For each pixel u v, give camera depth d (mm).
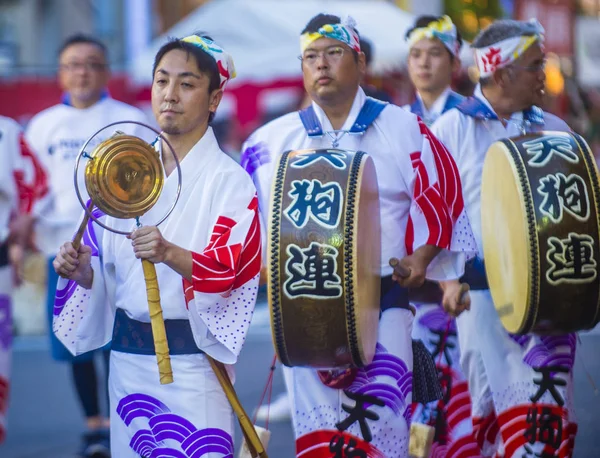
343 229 10141
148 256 9508
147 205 9711
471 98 13188
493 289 12430
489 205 12430
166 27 48094
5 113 28422
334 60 11391
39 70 28734
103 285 10406
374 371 11109
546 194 11297
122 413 10180
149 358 10078
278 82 30141
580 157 11453
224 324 9992
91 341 10500
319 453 11148
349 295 10117
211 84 10305
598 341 23797
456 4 33125
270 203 10367
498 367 12703
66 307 10453
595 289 11328
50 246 16250
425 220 11312
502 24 12859
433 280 12609
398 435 11164
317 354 10367
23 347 26328
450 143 13023
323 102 11547
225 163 10297
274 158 11805
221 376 10148
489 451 13516
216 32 30766
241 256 10016
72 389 21312
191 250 10055
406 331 11422
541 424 12406
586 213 11289
